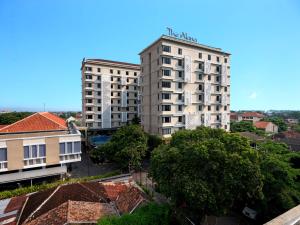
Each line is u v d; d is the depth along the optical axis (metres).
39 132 29.11
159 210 17.53
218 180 16.84
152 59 43.41
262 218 20.59
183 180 16.42
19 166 25.12
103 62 61.69
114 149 33.44
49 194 19.64
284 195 18.81
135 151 31.17
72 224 15.43
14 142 24.84
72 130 33.47
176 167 17.78
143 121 47.88
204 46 44.28
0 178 24.23
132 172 33.91
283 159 25.50
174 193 16.80
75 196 19.05
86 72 58.78
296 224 6.58
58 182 26.53
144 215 16.56
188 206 18.34
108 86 61.50
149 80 45.03
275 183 19.48
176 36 42.38
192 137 22.17
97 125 60.78
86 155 45.66
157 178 19.38
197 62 44.09
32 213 16.77
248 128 67.81
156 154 21.53
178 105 42.25
